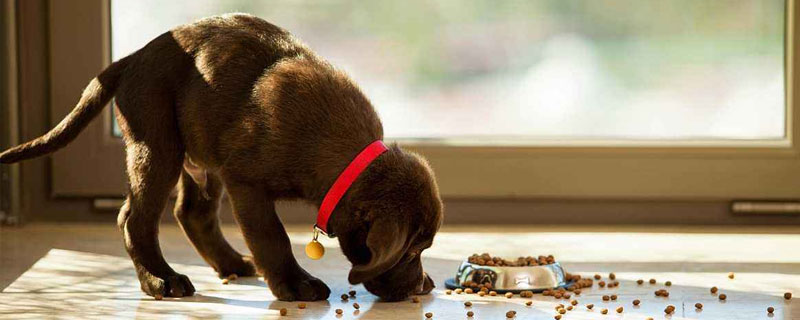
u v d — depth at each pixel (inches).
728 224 249.4
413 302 157.4
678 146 246.5
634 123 250.2
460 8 248.4
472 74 250.2
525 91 250.7
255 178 155.4
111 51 248.4
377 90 250.8
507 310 150.9
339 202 149.0
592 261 196.7
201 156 162.2
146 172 161.9
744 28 246.1
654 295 162.1
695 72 247.9
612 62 248.8
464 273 169.5
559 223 251.6
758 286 169.2
